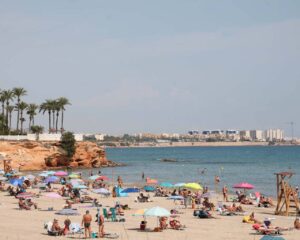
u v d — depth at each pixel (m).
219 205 53.25
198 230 39.91
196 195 61.06
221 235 37.62
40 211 51.19
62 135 138.50
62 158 134.25
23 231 38.91
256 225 39.41
